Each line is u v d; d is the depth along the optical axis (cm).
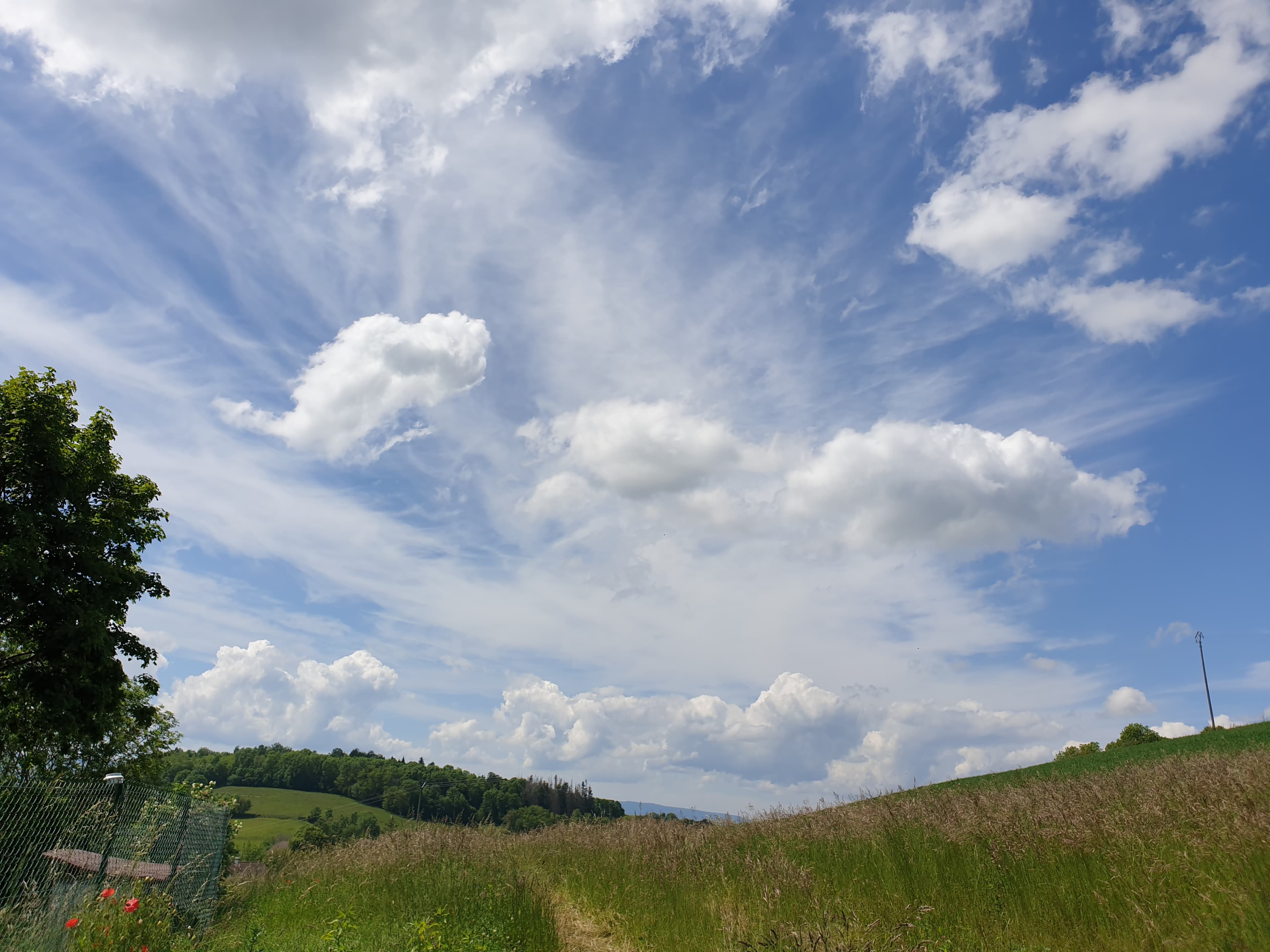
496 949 746
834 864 914
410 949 732
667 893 941
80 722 1739
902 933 619
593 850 1297
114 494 1923
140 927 718
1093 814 779
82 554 1744
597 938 869
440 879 1043
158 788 941
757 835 1179
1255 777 789
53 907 687
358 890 1091
